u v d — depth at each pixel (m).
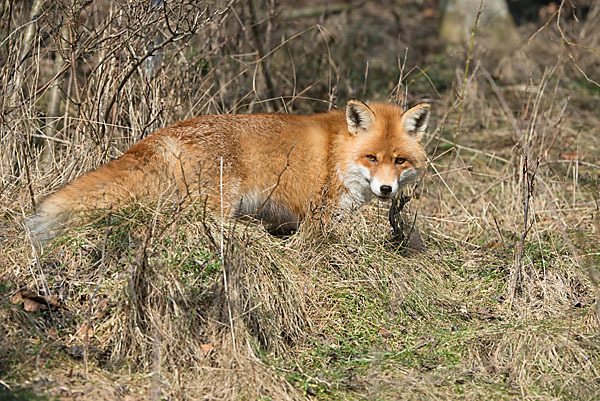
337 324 8.38
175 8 9.66
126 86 10.91
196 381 6.92
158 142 8.90
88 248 8.17
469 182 13.59
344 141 10.04
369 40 23.09
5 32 11.52
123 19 10.45
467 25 23.33
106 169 8.41
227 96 14.20
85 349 6.76
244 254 7.98
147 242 7.38
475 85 17.81
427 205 12.62
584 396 7.09
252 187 9.46
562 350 7.68
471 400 6.96
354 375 7.38
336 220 10.09
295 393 6.90
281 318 8.05
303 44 18.53
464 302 9.24
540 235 10.97
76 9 10.09
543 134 13.68
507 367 7.62
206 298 7.62
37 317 7.36
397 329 8.45
